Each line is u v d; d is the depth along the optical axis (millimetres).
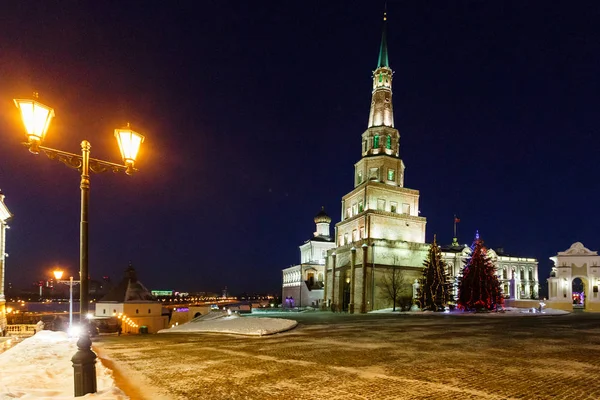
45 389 8336
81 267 7984
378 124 63656
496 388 8359
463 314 39969
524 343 15648
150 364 11508
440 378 9305
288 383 8922
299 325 26672
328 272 66250
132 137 9320
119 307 69250
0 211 33062
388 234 57531
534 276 92500
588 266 48219
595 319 31078
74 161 8508
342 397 7781
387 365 10992
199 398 7816
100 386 8367
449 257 76250
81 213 8352
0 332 32250
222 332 22859
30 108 7992
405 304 54844
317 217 94938
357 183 63656
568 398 7625
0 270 33562
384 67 64875
